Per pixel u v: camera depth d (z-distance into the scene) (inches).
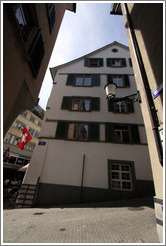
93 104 412.8
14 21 103.2
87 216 193.6
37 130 929.5
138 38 157.0
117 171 323.0
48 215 208.5
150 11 133.9
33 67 159.2
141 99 138.0
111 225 154.0
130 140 356.8
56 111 406.6
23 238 128.0
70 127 384.2
